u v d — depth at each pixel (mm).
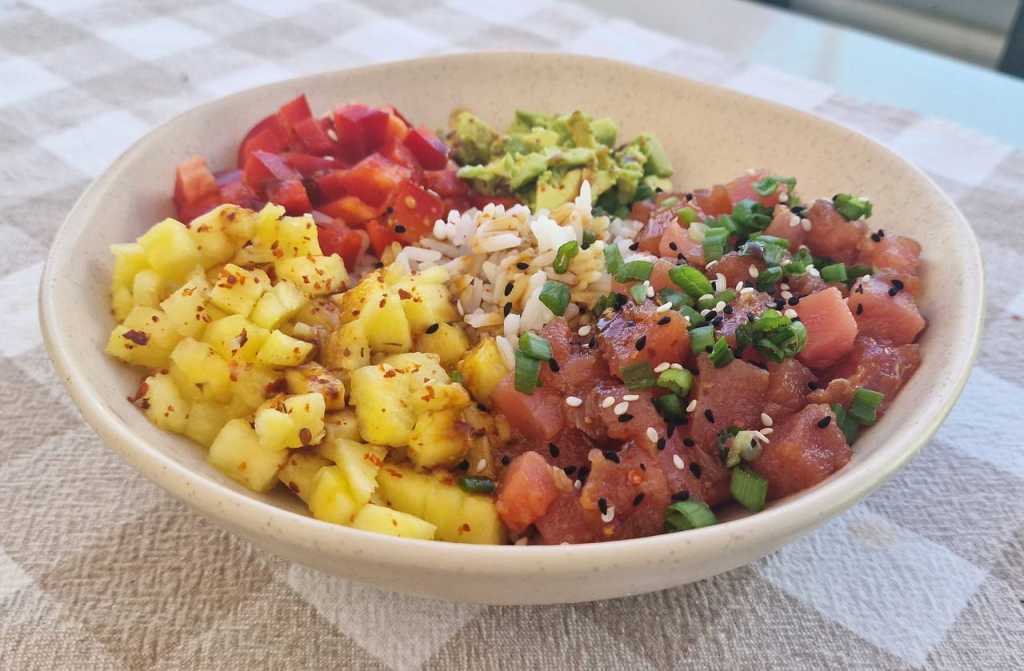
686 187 362
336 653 235
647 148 354
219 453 250
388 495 250
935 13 613
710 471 253
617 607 246
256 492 250
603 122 357
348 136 332
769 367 262
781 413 258
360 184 315
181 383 261
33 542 254
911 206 308
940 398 241
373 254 319
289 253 285
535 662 235
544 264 295
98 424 230
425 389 256
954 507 269
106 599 243
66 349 244
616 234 321
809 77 484
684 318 262
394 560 205
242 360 259
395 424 251
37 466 271
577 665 235
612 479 246
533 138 351
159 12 502
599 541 246
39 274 330
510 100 375
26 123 402
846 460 247
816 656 237
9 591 244
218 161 335
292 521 210
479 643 238
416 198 314
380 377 257
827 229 298
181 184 308
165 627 239
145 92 428
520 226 305
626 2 575
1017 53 553
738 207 308
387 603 245
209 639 237
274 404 251
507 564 205
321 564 214
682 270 278
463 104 374
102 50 459
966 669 235
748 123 351
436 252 310
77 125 403
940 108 456
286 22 498
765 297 275
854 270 293
